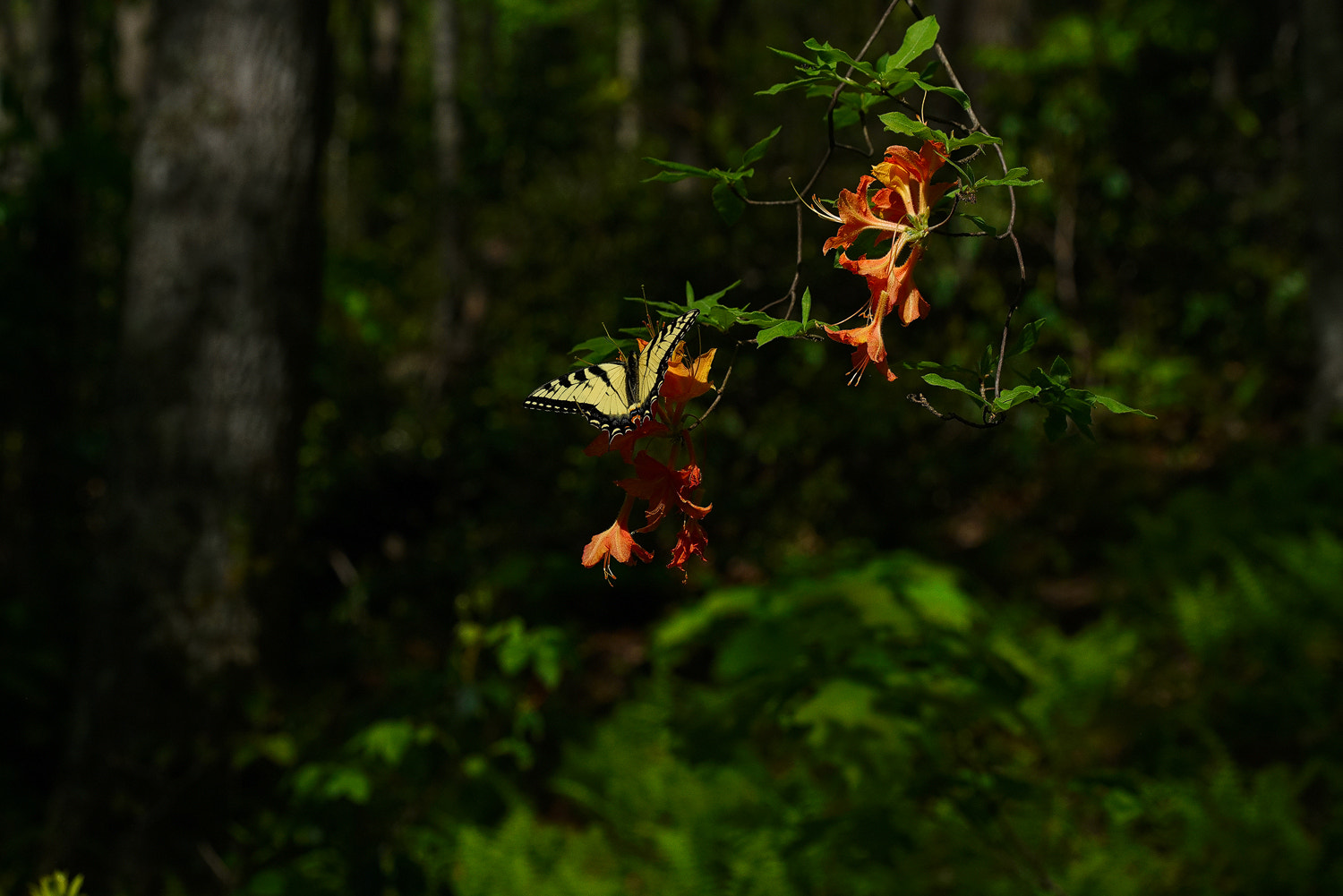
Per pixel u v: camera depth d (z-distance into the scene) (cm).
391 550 688
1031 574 627
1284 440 727
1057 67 745
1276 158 910
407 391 815
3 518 560
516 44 1432
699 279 724
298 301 410
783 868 319
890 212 128
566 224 838
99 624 402
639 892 372
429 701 339
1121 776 262
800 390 692
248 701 398
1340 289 654
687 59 933
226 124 394
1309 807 396
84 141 512
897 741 277
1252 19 1024
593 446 136
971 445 699
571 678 580
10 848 416
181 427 396
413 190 1226
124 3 673
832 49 132
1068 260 737
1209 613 451
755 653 302
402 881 299
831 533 683
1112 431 743
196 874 381
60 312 542
